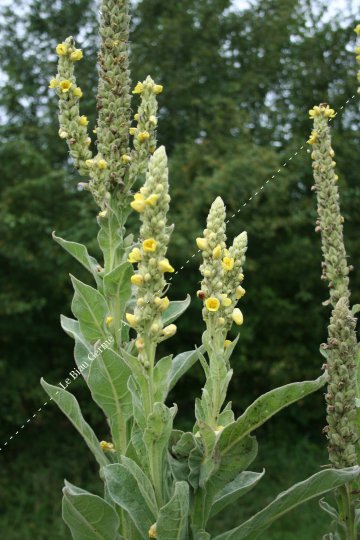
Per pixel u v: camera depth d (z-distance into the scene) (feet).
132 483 6.94
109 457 8.34
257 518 6.98
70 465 29.66
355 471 6.96
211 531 25.50
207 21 33.01
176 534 6.44
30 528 26.73
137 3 33.65
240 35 32.89
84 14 33.53
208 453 6.90
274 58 31.99
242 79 31.65
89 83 30.53
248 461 6.97
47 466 29.86
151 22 33.68
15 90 32.45
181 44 32.37
